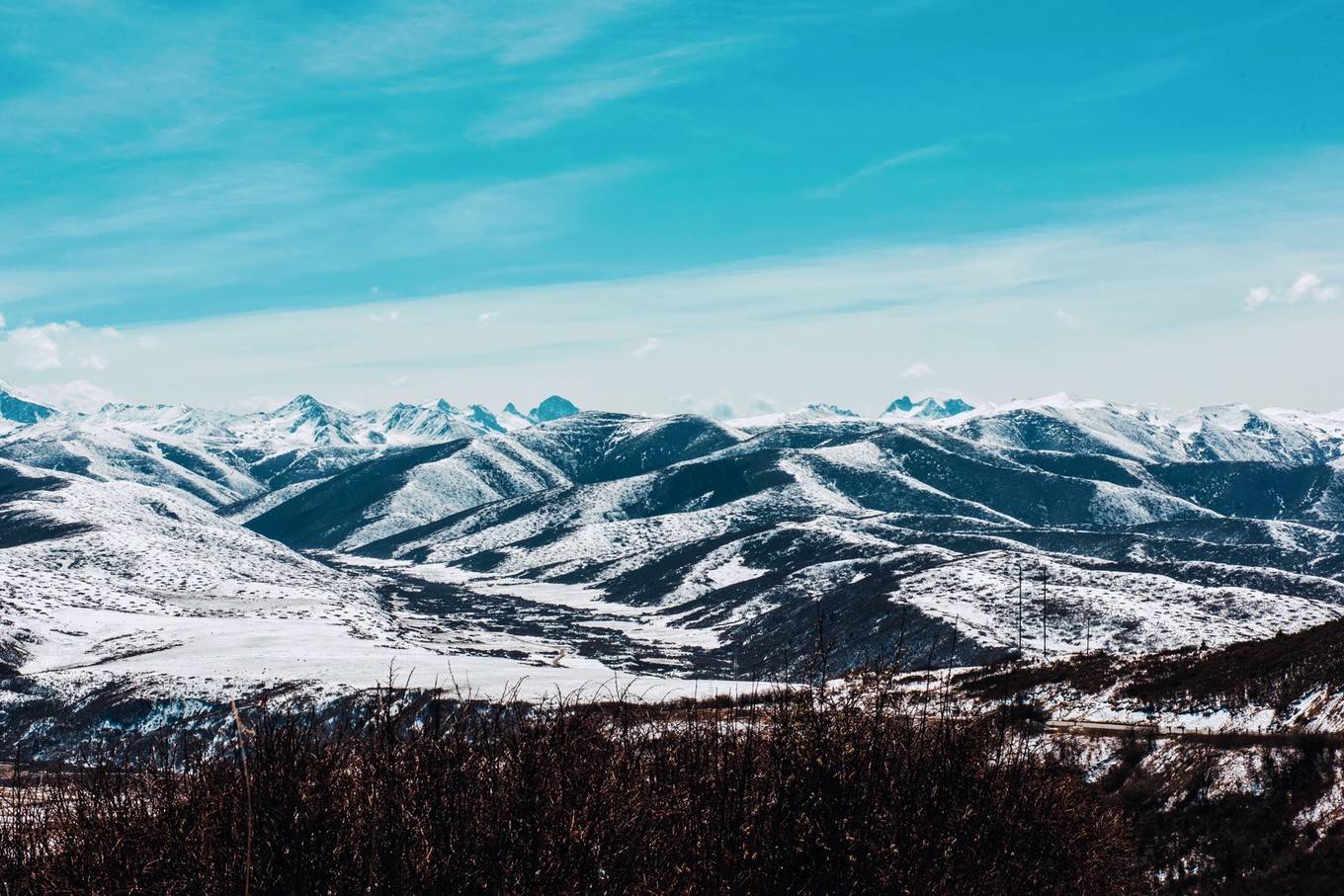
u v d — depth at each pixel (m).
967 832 10.85
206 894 7.66
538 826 8.29
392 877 7.93
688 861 8.99
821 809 9.57
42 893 7.67
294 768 8.30
